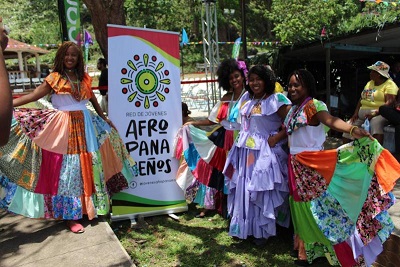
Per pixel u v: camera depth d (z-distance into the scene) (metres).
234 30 36.03
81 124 3.65
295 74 3.14
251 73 3.42
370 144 2.87
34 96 3.45
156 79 4.19
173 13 32.41
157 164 4.25
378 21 7.48
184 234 3.90
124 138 4.09
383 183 2.83
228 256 3.46
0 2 39.31
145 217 4.28
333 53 9.14
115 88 4.01
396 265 3.21
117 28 3.97
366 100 5.91
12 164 3.46
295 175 3.19
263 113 3.39
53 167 3.56
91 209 3.63
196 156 4.24
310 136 3.15
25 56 26.44
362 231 2.97
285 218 3.63
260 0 34.69
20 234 3.58
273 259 3.41
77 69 3.65
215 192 4.30
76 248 3.27
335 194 3.03
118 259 3.09
